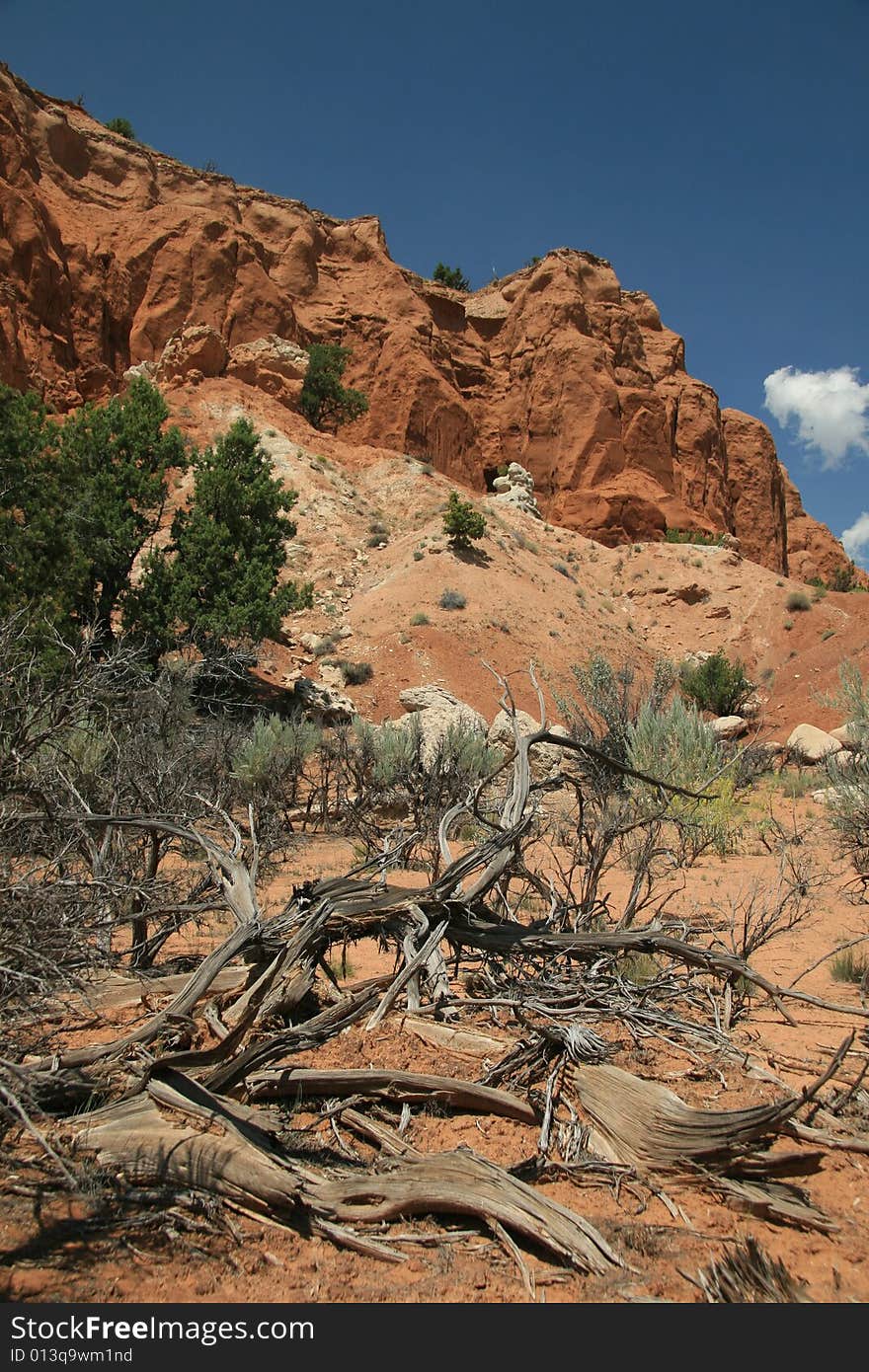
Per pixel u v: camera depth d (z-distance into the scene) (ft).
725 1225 10.36
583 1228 9.63
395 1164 10.94
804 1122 12.94
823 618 184.03
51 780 13.99
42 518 72.13
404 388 253.85
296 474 190.90
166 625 96.37
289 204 280.51
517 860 16.99
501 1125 12.41
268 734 57.62
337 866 39.83
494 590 161.17
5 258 202.18
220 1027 13.32
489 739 60.54
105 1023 14.89
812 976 22.27
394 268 286.05
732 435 342.23
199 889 18.72
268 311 245.65
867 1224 10.51
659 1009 15.98
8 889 11.09
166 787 21.35
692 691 148.46
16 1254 9.13
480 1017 16.14
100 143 246.88
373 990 15.05
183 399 201.67
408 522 190.19
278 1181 10.04
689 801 40.37
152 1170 10.56
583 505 254.06
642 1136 11.57
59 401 201.77
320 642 141.38
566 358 275.39
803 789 69.62
